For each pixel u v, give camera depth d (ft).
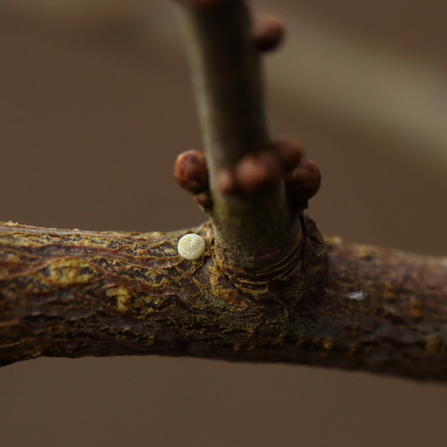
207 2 0.15
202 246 0.18
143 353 0.18
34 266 0.17
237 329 0.18
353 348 0.19
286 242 0.17
